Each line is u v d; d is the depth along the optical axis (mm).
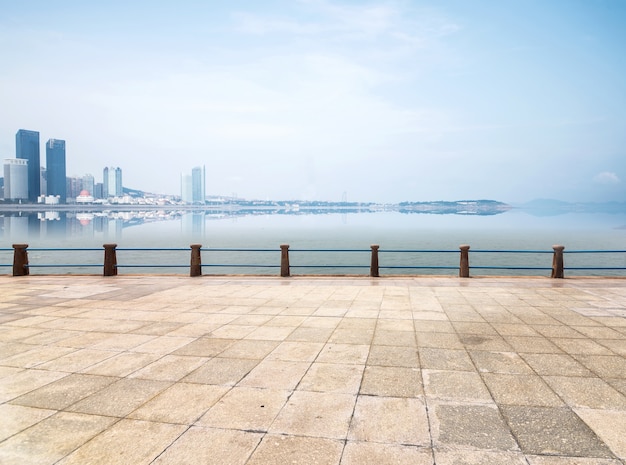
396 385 4750
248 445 3492
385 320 7848
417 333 6930
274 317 8164
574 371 5164
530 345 6230
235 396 4477
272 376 5047
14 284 12688
